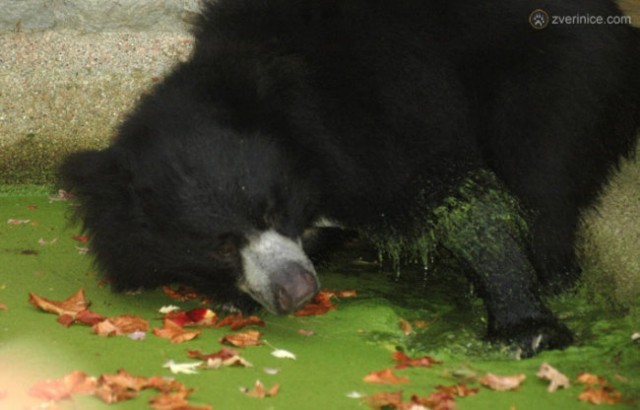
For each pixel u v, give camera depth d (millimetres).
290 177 9836
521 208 10477
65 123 13906
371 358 9578
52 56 13969
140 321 10031
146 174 9859
